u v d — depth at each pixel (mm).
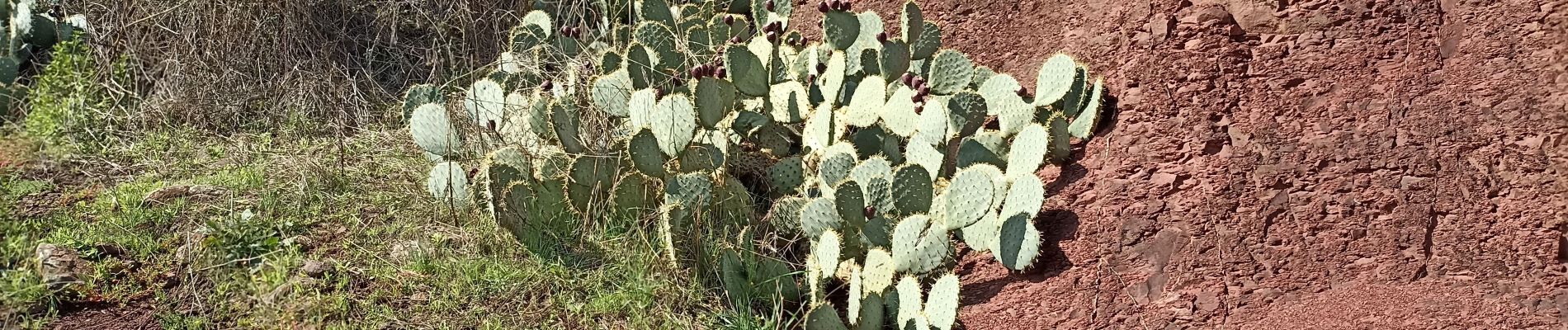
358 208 4520
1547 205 3512
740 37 5684
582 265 4094
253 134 5469
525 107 4836
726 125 4785
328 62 5988
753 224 4266
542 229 4203
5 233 4129
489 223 4324
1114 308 3629
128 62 5984
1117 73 4203
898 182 3859
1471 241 3543
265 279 3865
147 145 5309
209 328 3684
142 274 3979
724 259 3879
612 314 3852
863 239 4023
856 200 3963
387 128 5555
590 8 6637
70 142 5238
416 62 6348
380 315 3760
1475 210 3586
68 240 4121
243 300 3828
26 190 4672
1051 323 3641
